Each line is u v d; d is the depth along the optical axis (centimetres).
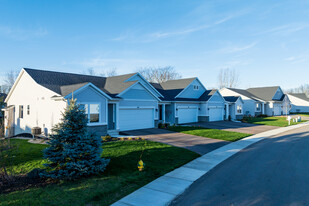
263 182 734
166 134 1780
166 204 580
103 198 614
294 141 1561
